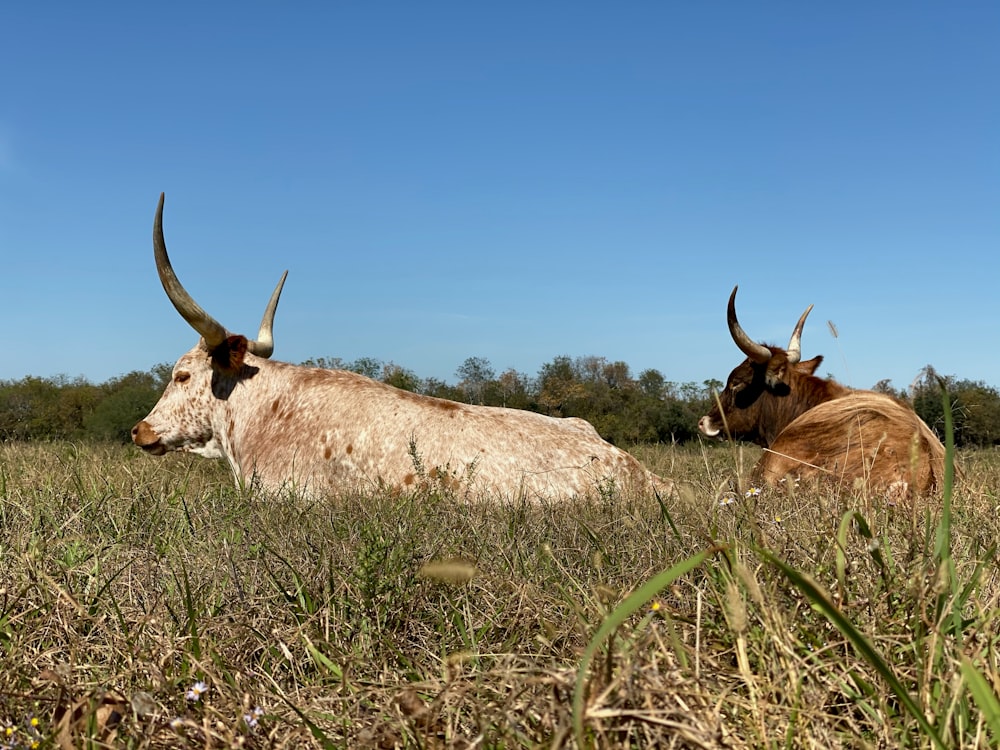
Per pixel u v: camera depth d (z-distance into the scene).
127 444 12.63
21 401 23.91
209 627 2.95
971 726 1.98
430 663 2.76
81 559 3.83
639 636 2.20
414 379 19.16
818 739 1.95
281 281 8.76
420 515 4.81
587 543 3.97
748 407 9.66
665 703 1.94
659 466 8.64
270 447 7.54
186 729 2.16
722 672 2.25
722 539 3.17
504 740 2.00
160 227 7.35
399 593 3.24
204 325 7.61
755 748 1.88
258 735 2.25
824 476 5.46
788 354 10.40
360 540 3.93
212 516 4.95
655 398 21.50
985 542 3.39
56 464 8.14
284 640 2.90
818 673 2.18
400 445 6.97
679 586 2.98
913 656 2.22
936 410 9.02
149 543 4.12
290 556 3.89
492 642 2.89
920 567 2.49
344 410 7.32
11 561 3.64
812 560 2.87
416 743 2.08
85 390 23.80
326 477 7.16
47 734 2.23
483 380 22.08
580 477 6.79
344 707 2.27
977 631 2.23
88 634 2.95
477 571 3.28
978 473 6.37
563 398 21.64
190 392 8.23
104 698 2.30
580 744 1.44
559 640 2.74
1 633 2.87
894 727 2.00
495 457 6.84
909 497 4.50
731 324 9.34
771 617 2.19
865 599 2.48
